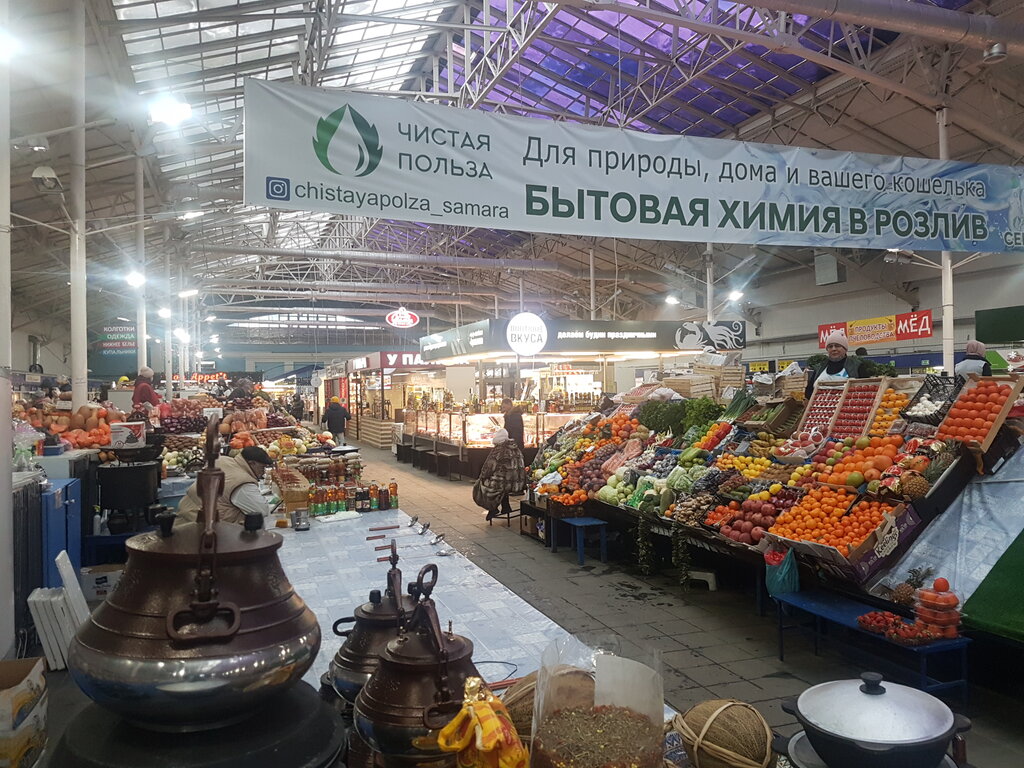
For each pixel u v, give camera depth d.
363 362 22.73
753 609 5.46
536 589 6.07
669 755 2.02
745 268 22.67
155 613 1.45
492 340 12.37
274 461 9.41
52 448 5.26
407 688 1.66
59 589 3.76
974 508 4.30
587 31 13.03
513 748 1.39
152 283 23.98
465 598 4.33
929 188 5.82
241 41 10.54
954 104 10.55
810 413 6.23
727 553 5.39
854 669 4.23
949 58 10.46
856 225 5.59
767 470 5.73
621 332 14.01
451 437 13.58
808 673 4.19
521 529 8.42
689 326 14.55
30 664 2.35
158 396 12.88
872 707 1.63
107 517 5.46
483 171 4.66
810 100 13.44
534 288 32.91
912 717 1.60
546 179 4.79
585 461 8.04
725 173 5.25
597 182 4.91
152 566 1.50
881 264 18.62
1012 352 10.72
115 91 10.14
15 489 3.66
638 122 16.11
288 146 4.26
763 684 4.04
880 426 5.31
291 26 10.67
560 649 1.71
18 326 24.31
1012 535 3.98
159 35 9.61
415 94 12.47
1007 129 12.10
